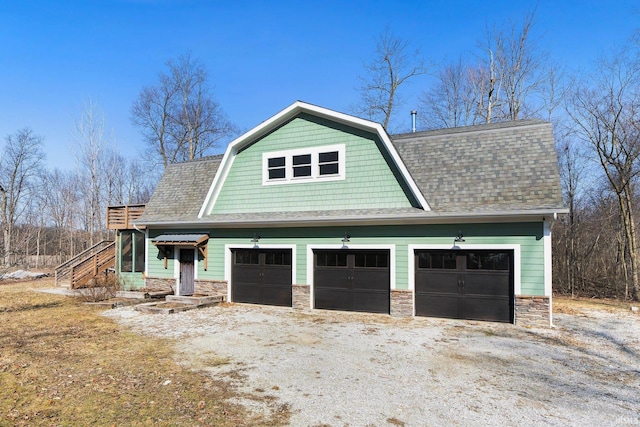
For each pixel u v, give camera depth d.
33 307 13.64
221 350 7.96
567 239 20.84
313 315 11.91
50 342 8.64
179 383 6.07
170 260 15.84
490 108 25.95
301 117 13.47
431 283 11.46
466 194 10.81
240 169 14.27
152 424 4.69
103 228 35.78
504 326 10.23
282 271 13.53
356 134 12.59
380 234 12.01
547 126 11.28
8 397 5.51
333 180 12.79
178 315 11.88
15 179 37.81
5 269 27.98
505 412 5.06
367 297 12.24
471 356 7.56
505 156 11.12
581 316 12.23
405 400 5.43
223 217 13.99
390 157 12.06
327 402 5.36
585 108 19.70
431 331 9.66
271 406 5.21
